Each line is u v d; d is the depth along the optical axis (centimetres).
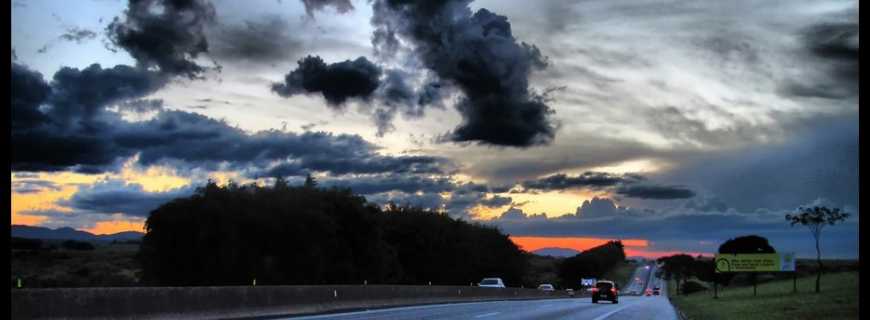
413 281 10744
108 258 12194
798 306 4159
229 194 7300
